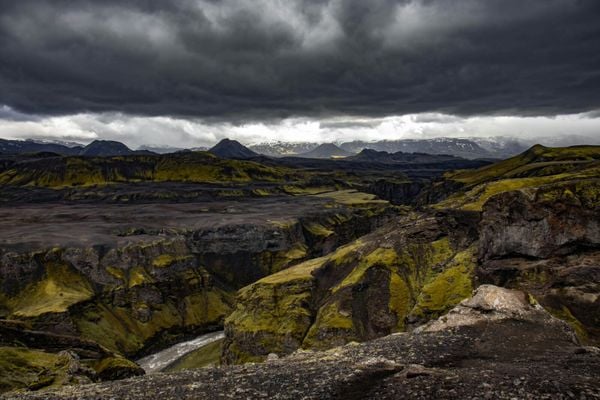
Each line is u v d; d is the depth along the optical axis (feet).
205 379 150.51
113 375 369.71
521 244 446.19
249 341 564.71
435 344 172.96
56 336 389.60
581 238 412.57
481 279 461.78
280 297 606.96
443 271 511.40
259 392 129.70
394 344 178.60
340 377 134.41
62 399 134.72
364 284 553.64
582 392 109.60
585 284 371.97
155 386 145.79
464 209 587.27
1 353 306.96
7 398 141.69
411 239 601.21
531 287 402.72
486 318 203.62
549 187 450.71
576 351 157.99
